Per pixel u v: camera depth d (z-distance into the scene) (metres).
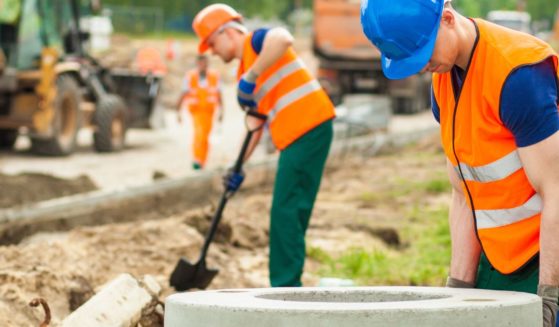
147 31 66.19
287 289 5.10
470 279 5.46
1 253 7.63
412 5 4.82
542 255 4.93
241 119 38.88
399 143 25.78
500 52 4.86
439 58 4.90
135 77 26.86
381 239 12.47
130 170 20.78
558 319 5.02
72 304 7.12
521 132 4.86
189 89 19.61
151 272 8.97
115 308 6.30
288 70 8.38
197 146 19.56
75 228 12.27
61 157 23.92
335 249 11.41
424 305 4.28
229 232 10.83
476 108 4.96
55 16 24.50
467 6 139.50
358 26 40.47
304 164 8.33
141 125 26.83
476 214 5.23
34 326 6.36
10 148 25.61
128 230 9.89
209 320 4.38
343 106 26.92
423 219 13.74
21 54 23.34
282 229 8.32
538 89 4.79
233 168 8.55
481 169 5.07
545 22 130.50
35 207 12.30
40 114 23.27
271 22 113.62
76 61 25.25
